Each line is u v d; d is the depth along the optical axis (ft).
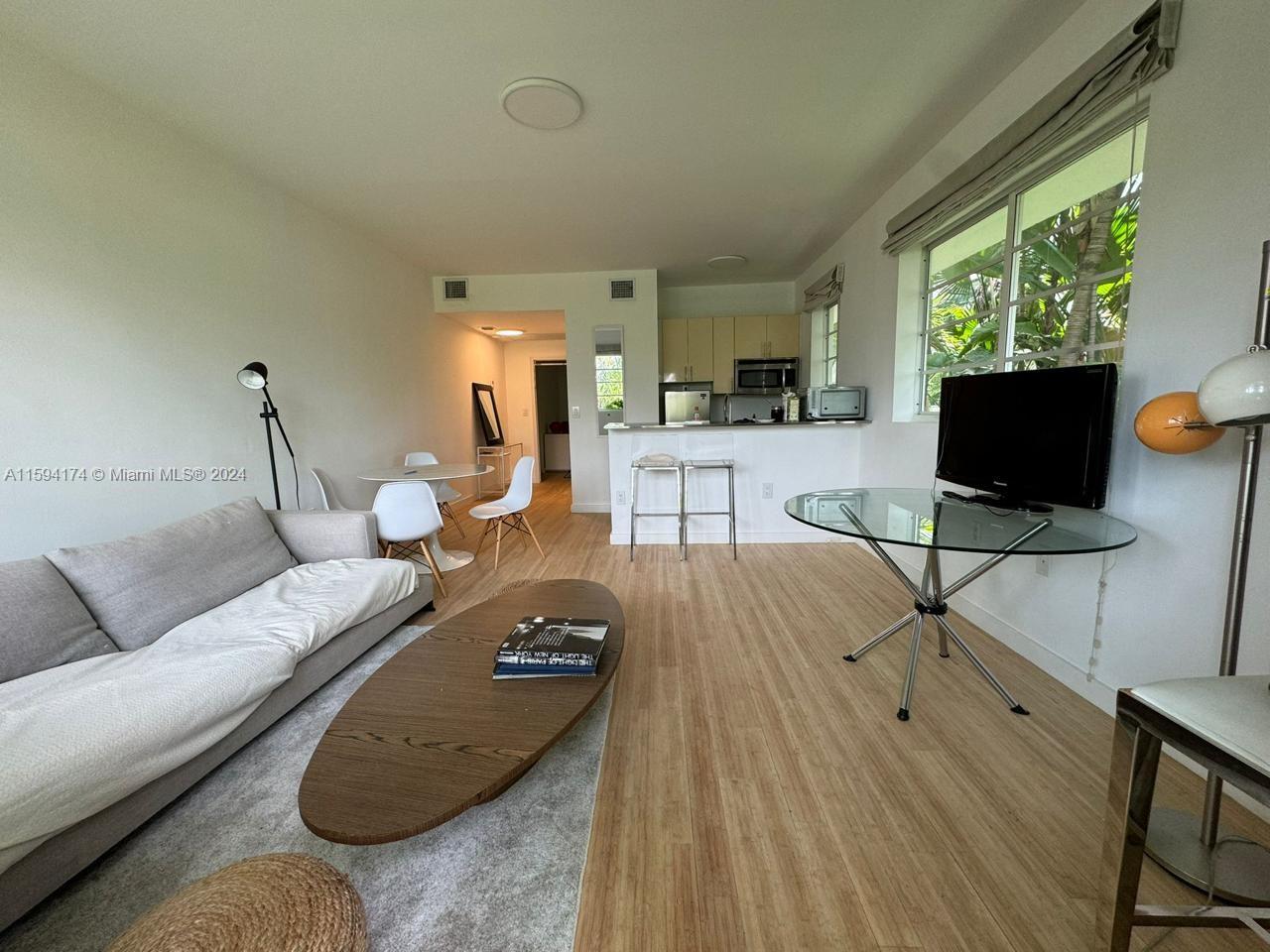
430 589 9.07
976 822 4.24
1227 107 4.28
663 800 4.57
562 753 5.23
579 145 8.82
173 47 6.28
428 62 6.68
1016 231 7.68
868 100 7.71
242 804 4.58
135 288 7.45
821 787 4.67
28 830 3.31
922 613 6.12
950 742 5.25
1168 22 4.64
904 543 5.05
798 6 5.85
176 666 4.76
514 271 16.79
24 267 6.18
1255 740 2.49
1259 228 4.11
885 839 4.10
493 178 10.02
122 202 7.28
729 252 15.43
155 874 3.92
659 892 3.70
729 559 11.74
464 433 19.83
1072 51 6.05
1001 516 6.22
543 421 28.53
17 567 5.10
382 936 3.41
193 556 6.52
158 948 2.33
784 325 19.17
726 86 7.31
